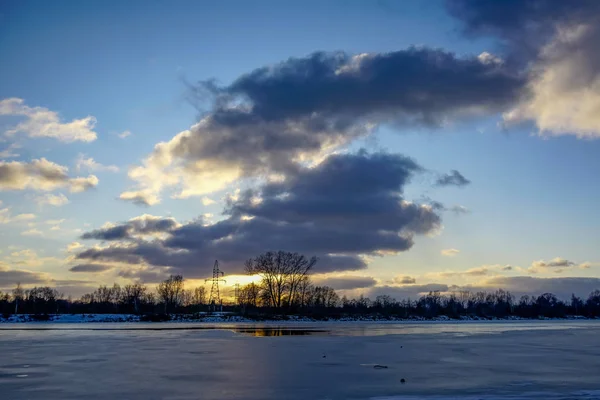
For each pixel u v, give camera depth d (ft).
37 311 521.24
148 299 557.33
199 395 80.69
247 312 484.74
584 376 102.83
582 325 426.10
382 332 258.98
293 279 490.90
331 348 158.81
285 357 132.57
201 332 243.40
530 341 201.77
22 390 84.43
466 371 108.99
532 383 93.76
